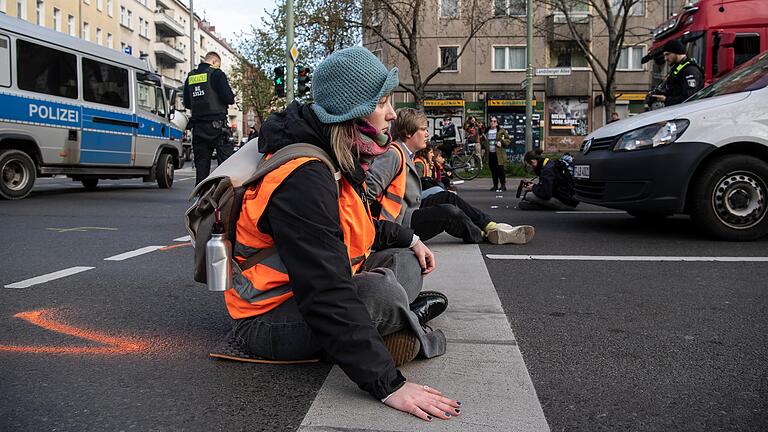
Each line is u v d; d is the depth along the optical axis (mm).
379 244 2844
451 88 34125
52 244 5871
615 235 6352
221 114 9266
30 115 10711
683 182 5742
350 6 21828
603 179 6254
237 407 2162
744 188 5754
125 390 2314
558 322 3186
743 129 5703
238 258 2346
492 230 5738
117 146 12711
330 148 2209
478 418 2041
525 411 2098
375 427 1969
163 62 66688
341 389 2273
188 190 13703
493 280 4199
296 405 2172
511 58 34125
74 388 2334
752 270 4473
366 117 2248
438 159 9375
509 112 34469
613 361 2609
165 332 3035
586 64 34062
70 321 3225
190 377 2438
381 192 3863
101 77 12352
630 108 34062
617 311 3393
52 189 13680
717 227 5801
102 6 49500
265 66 40562
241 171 2273
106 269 4629
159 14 62406
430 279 4203
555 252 5324
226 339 2643
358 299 2090
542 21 31531
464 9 25594
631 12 33219
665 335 2963
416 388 2117
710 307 3461
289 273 2084
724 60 11703
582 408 2145
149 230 6918
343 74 2174
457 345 2789
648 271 4469
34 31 10820
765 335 2955
